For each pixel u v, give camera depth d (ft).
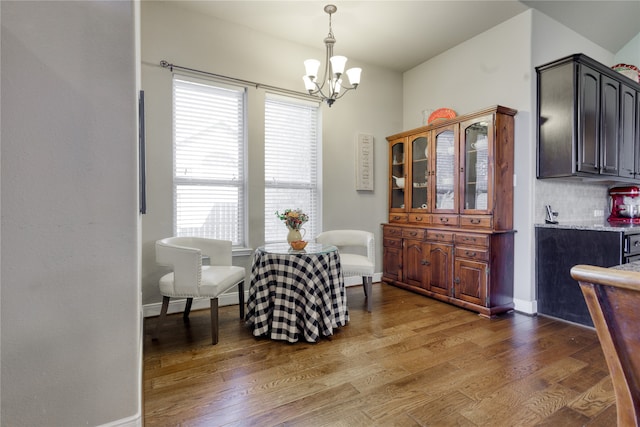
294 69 11.41
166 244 7.68
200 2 9.25
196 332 8.14
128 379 4.17
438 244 10.77
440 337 7.86
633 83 10.70
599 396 5.44
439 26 10.42
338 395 5.47
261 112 10.77
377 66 13.42
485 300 9.27
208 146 10.16
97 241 4.00
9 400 3.68
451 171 10.78
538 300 9.63
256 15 9.87
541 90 9.48
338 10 9.58
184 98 9.78
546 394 5.50
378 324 8.70
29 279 3.72
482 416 4.93
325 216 12.17
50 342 3.82
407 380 5.94
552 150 9.25
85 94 3.92
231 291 10.40
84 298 3.95
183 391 5.57
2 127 3.60
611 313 1.91
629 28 11.37
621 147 10.36
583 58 8.84
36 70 3.71
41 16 3.73
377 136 13.46
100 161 4.00
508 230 9.62
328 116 12.22
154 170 9.14
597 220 11.84
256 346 7.35
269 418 4.89
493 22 10.20
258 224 10.73
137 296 4.33
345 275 9.61
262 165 10.80
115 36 4.06
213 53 9.95
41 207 3.76
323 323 7.81
